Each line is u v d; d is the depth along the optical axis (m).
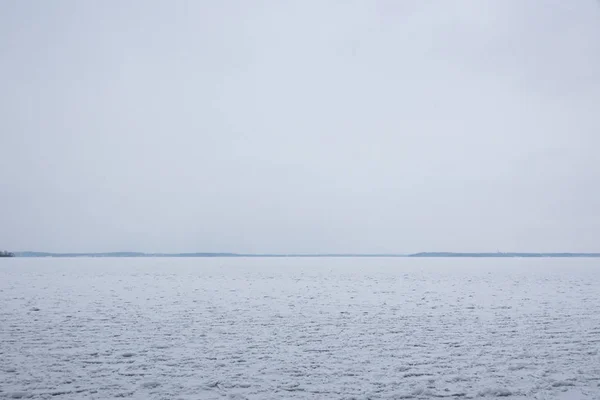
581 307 16.61
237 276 37.84
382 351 9.80
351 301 18.84
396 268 57.59
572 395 6.96
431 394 7.02
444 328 12.47
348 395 6.96
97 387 7.32
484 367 8.50
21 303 17.73
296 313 15.29
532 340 10.85
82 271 45.44
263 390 7.20
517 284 28.06
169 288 25.03
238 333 11.79
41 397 6.86
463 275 39.19
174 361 8.93
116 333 11.73
